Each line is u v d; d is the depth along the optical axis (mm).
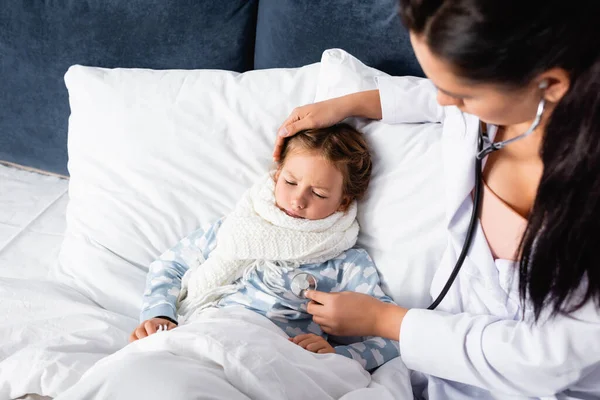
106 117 1416
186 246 1305
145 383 876
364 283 1226
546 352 919
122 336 1172
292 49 1467
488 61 667
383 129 1276
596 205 748
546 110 794
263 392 929
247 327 1027
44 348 1074
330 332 1124
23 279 1289
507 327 971
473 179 988
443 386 1086
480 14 639
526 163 955
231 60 1543
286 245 1214
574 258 796
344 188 1237
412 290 1206
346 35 1405
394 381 1086
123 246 1335
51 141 1718
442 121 1246
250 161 1357
